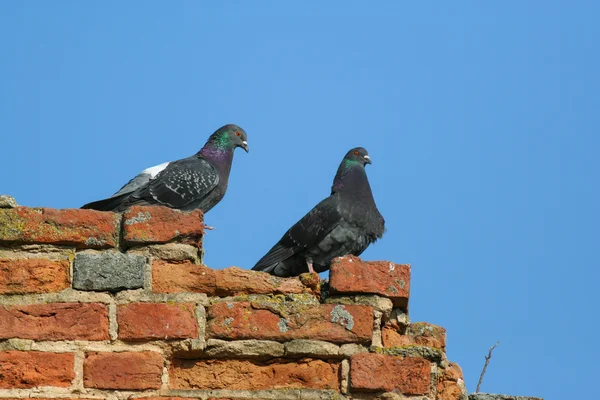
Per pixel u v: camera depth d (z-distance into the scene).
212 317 10.42
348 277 10.90
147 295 10.43
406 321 11.31
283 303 10.59
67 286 10.36
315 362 10.49
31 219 10.58
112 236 10.73
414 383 10.38
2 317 10.05
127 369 10.07
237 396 10.21
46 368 9.93
